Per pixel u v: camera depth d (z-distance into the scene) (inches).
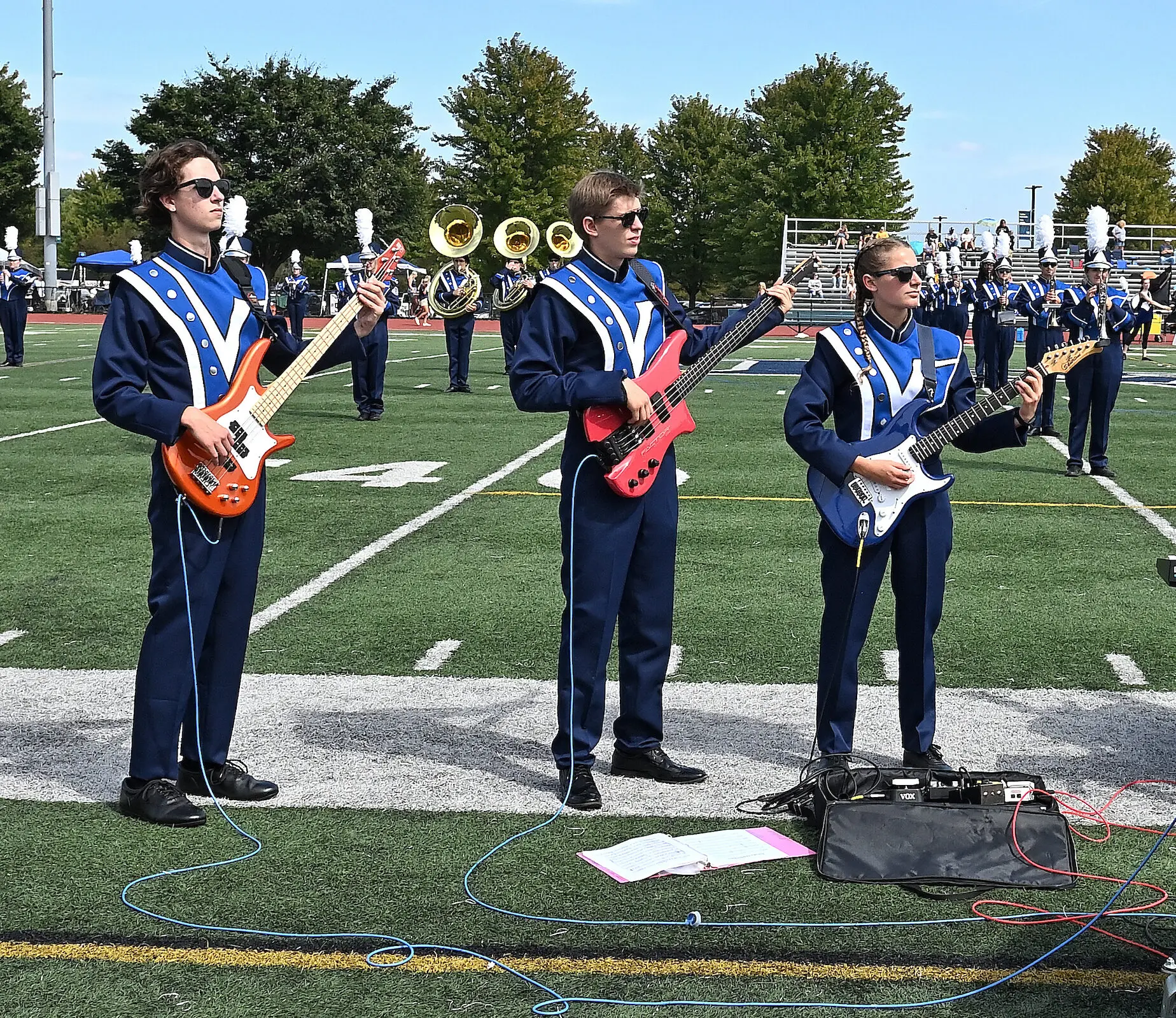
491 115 2276.1
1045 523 350.9
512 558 302.4
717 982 122.7
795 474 430.6
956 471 441.7
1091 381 430.0
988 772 159.6
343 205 2234.3
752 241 2310.5
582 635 169.3
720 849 150.3
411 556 304.2
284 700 205.3
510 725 195.3
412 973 124.4
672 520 172.7
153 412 155.5
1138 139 2659.9
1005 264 791.1
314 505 368.2
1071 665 223.5
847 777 156.3
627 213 168.2
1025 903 138.7
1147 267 1558.8
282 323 173.3
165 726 161.2
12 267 877.8
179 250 163.0
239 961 126.3
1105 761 179.8
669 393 169.3
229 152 2256.4
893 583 173.0
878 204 2256.4
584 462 168.6
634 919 135.1
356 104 2329.0
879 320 169.8
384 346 574.2
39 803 165.8
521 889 141.9
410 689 210.4
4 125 2488.9
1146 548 318.3
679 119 2566.4
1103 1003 119.3
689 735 191.3
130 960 126.4
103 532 332.2
